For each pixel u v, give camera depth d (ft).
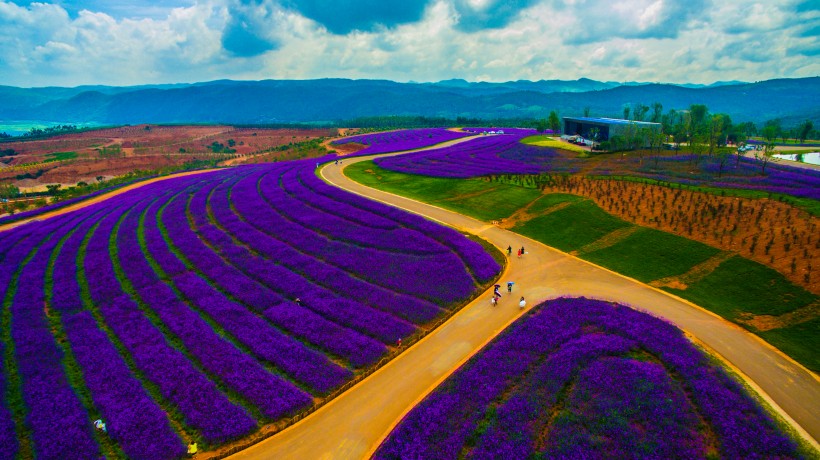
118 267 190.49
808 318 125.49
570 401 101.30
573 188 250.98
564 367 111.86
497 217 229.66
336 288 161.27
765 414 95.40
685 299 144.97
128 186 386.93
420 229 209.97
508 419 96.43
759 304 135.85
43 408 108.47
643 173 265.34
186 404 109.29
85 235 234.99
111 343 135.85
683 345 119.44
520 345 122.21
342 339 131.44
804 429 93.35
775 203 190.60
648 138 353.10
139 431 100.68
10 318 152.25
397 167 352.49
